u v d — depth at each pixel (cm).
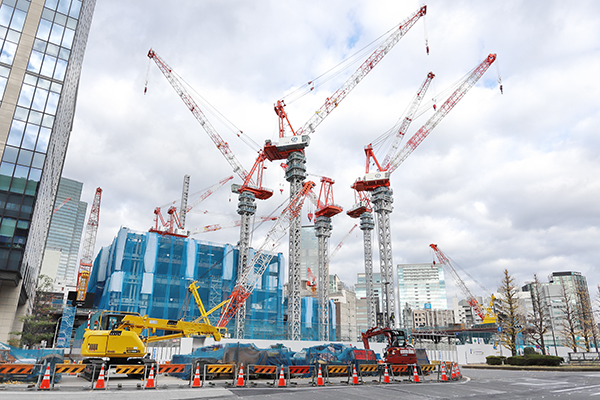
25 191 4431
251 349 2450
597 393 1917
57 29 5209
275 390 1898
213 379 2284
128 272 8719
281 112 10256
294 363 2572
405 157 10619
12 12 4953
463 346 7038
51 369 1938
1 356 1928
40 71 4931
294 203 9306
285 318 11162
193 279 9550
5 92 4619
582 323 7888
